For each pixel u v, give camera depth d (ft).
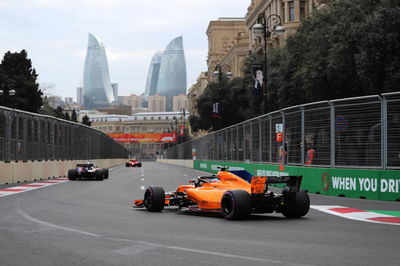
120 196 58.70
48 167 106.52
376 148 56.18
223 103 218.59
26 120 94.27
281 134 78.64
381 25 89.40
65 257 22.97
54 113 321.93
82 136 151.43
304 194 37.99
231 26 402.52
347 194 59.36
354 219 37.83
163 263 21.59
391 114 54.54
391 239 27.66
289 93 138.72
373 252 23.76
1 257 23.06
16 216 38.81
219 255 23.20
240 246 25.54
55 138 115.44
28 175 93.50
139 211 42.93
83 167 96.78
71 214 40.27
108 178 106.52
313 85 112.68
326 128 63.82
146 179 101.81
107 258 22.68
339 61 100.22
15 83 255.70
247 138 102.83
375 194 55.57
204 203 39.19
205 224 34.32
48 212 41.65
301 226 33.32
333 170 61.98
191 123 282.97
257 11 256.32
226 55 329.52
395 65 88.99
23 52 276.00
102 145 216.74
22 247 25.48
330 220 36.94
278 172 79.97
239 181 38.86
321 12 125.18
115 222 35.37
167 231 30.96
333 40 101.65
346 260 21.94
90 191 66.59
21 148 91.45
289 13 202.80
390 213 42.04
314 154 67.15
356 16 97.96
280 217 38.75
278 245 25.79
